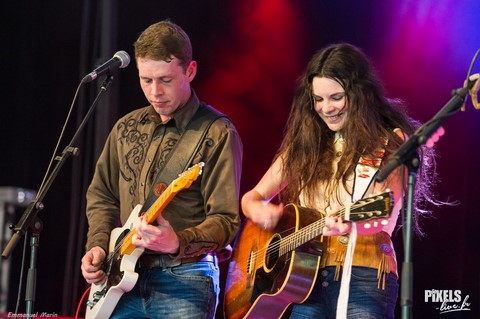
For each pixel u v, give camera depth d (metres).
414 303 9.27
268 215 5.79
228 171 5.82
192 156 5.88
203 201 5.89
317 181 5.63
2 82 10.82
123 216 6.08
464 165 9.17
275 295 5.65
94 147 10.60
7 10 10.82
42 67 10.88
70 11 10.87
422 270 9.27
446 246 9.22
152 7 10.66
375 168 5.30
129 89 10.66
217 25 10.56
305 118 5.79
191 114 6.04
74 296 10.42
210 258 5.84
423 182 5.72
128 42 10.67
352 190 5.36
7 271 9.73
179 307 5.69
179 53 5.89
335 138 5.71
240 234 6.32
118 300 5.83
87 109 10.69
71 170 10.80
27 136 10.83
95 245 6.01
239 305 6.07
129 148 6.15
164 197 5.39
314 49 10.16
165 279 5.73
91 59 10.72
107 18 10.48
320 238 5.47
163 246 5.42
